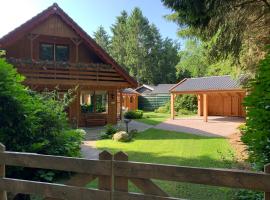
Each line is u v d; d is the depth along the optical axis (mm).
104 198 3385
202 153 10734
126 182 3311
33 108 6480
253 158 4238
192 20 8812
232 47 10055
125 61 56844
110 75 19391
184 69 44438
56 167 3611
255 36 9805
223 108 28391
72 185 3578
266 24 9492
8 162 3883
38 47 18781
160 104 37906
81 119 19844
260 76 4148
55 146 6879
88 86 19266
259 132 3965
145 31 55062
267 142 3938
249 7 8977
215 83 22719
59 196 3629
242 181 2799
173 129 18375
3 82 5840
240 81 13570
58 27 18469
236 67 12164
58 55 19359
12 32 17141
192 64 38312
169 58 54438
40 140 6512
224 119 24969
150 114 31719
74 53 19688
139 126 19891
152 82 54531
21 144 6160
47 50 19078
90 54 20078
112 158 3340
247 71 11633
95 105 21594
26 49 18438
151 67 54656
